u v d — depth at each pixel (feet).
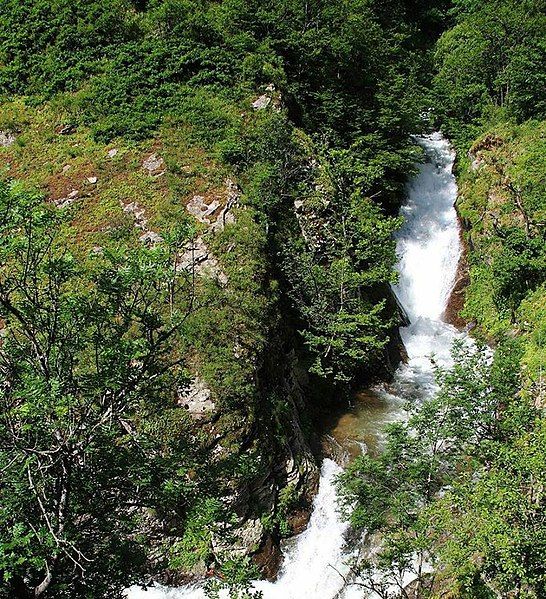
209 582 36.14
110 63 100.78
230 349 60.18
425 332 92.53
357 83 111.55
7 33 106.22
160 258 31.78
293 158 85.10
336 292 78.33
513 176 92.32
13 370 30.83
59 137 89.71
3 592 28.73
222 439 55.26
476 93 123.54
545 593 37.06
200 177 80.94
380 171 95.45
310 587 54.19
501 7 129.70
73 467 31.12
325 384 74.90
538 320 75.87
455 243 103.09
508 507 37.35
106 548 33.88
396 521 48.08
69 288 45.09
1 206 26.81
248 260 70.18
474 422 49.44
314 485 62.18
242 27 108.17
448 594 45.47
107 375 29.71
